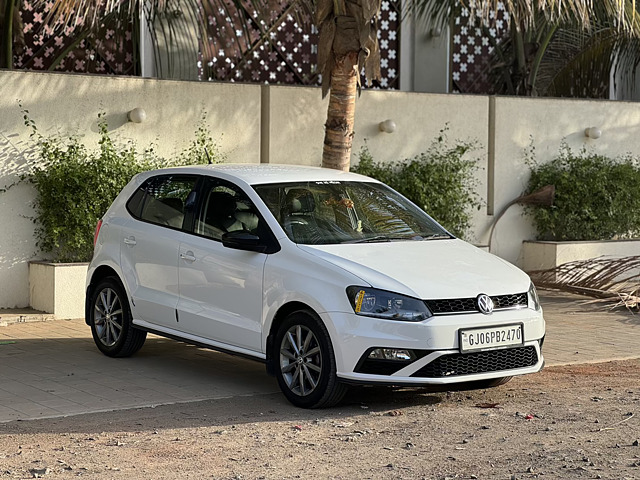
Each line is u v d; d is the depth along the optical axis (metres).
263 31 15.80
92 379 8.30
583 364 9.17
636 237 16.23
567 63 17.53
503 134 15.34
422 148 14.61
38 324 11.05
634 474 5.62
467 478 5.56
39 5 14.18
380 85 17.25
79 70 14.78
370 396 7.75
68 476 5.55
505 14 17.88
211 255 7.95
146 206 8.87
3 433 6.52
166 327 8.43
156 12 13.25
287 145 13.60
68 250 11.74
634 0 14.17
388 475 5.61
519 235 15.55
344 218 8.01
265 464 5.82
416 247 7.82
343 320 6.93
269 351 7.47
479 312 7.09
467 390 8.02
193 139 12.73
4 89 11.41
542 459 5.95
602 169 15.88
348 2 10.81
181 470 5.68
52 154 11.64
